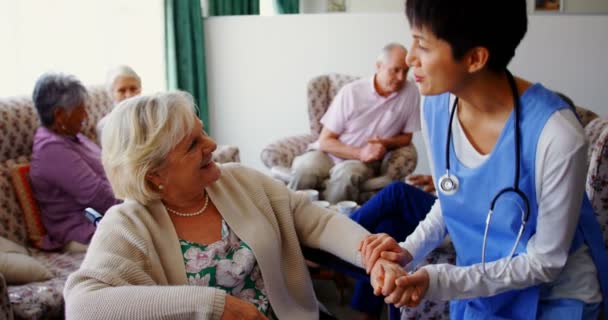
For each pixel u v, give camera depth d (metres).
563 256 1.18
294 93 4.18
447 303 1.85
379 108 3.12
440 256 1.81
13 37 3.02
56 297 1.88
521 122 1.14
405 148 3.13
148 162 1.29
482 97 1.16
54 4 3.21
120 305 1.15
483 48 1.06
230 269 1.37
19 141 2.51
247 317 1.17
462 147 1.26
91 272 1.21
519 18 1.06
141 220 1.34
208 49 4.20
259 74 4.19
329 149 3.12
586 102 3.73
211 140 1.38
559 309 1.25
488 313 1.35
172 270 1.33
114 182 1.34
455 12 1.03
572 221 1.14
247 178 1.54
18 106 2.53
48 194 2.38
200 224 1.41
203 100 4.16
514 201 1.18
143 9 3.74
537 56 3.72
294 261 1.50
